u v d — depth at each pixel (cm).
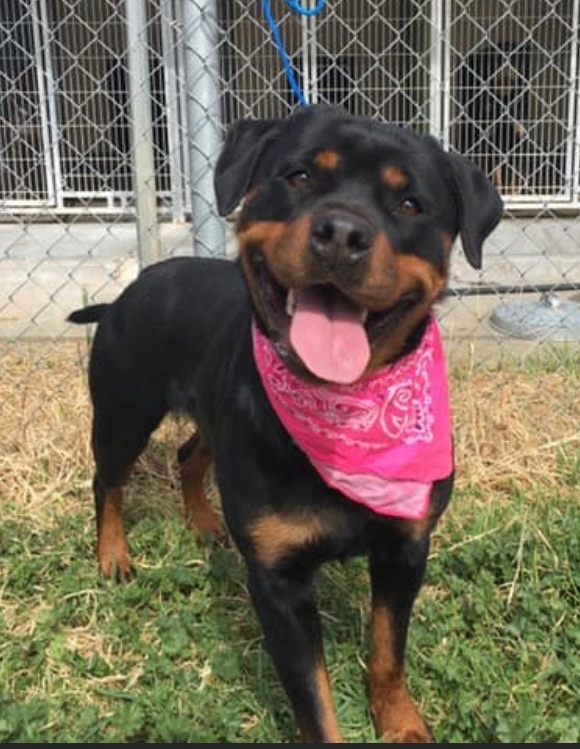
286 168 77
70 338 183
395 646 86
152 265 116
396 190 76
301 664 79
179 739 82
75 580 106
